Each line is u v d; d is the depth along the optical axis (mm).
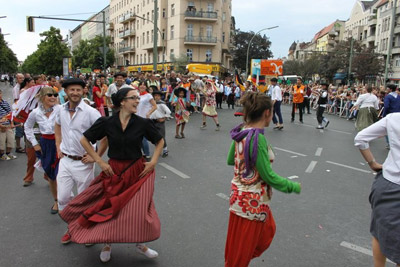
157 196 5336
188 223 4371
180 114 10305
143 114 7602
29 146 5723
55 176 4543
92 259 3520
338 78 54219
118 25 76688
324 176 6598
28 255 3592
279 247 3787
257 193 2623
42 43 65312
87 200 3320
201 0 52062
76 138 3736
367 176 6680
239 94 23297
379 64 48375
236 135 2650
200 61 52969
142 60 63625
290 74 73875
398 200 2568
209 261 3484
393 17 24219
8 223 4383
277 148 9109
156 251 3676
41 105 4570
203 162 7500
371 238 4051
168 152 8500
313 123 14844
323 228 4285
